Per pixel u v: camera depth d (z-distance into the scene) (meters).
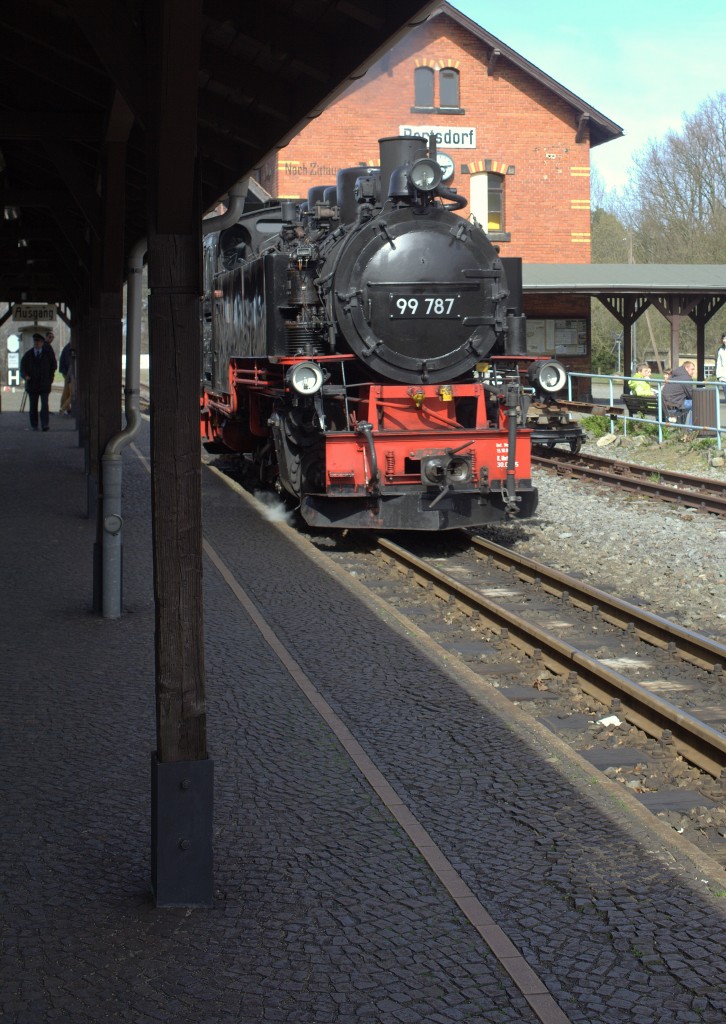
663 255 55.78
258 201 17.12
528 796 5.06
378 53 6.16
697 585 10.00
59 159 9.45
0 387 48.34
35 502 14.17
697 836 5.02
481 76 31.47
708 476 17.17
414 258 11.88
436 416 12.12
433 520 11.65
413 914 3.97
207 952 3.70
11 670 6.87
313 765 5.39
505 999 3.45
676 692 7.02
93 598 8.62
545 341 31.42
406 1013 3.37
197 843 4.03
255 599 8.80
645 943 3.80
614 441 21.95
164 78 3.67
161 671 4.05
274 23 6.82
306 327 12.39
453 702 6.37
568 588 9.52
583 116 31.66
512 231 32.16
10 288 25.30
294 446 12.46
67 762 5.36
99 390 9.60
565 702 6.87
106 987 3.47
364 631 7.88
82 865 4.32
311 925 3.89
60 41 7.75
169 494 4.09
